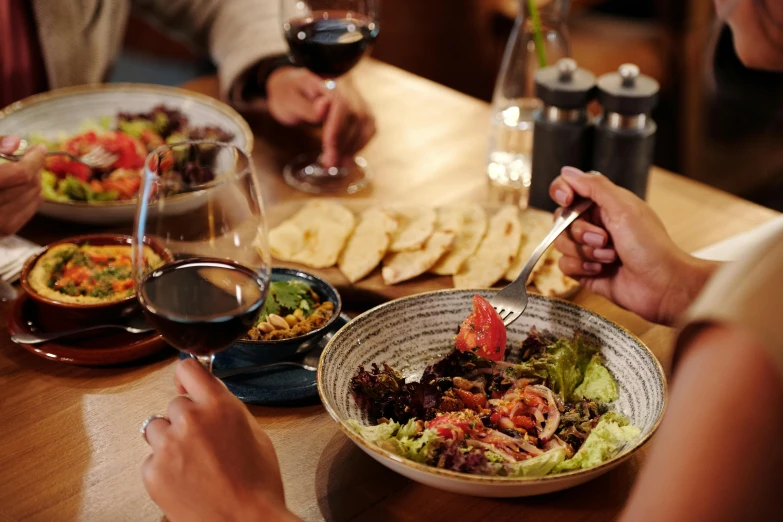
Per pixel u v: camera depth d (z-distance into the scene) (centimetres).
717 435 56
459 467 87
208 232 90
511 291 116
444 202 165
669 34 349
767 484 56
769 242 60
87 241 132
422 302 114
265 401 107
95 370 116
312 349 118
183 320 83
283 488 86
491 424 99
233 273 90
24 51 229
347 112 181
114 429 104
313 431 105
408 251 139
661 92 356
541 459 88
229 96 209
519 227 146
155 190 87
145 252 88
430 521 91
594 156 154
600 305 133
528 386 104
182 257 90
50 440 102
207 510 81
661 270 122
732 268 62
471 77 392
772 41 96
